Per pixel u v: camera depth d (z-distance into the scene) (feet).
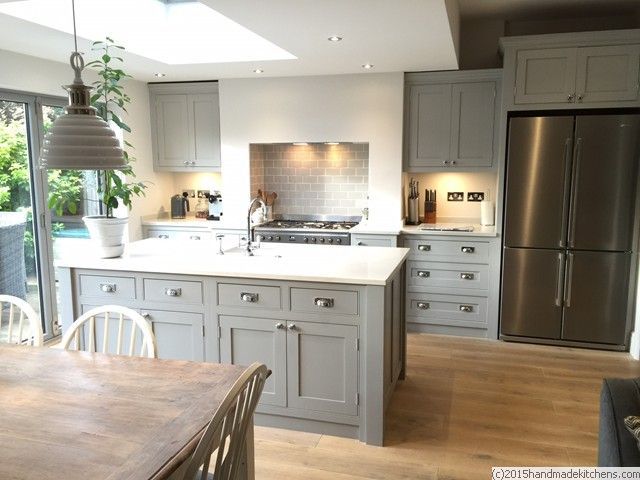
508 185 14.23
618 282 13.82
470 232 14.97
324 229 16.15
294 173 18.39
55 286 14.89
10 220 13.55
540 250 14.21
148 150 18.29
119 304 10.50
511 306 14.69
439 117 15.70
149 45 13.84
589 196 13.66
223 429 4.64
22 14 10.26
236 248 12.05
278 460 8.99
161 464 4.34
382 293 9.00
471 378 12.32
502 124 14.30
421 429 9.98
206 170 18.15
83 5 11.64
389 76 15.69
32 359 6.64
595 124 13.37
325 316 9.39
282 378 9.81
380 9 9.43
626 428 5.74
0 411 5.26
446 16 9.87
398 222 16.26
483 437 9.69
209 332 10.06
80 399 5.53
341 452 9.23
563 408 10.82
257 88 16.87
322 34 11.21
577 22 15.66
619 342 14.03
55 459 4.41
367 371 9.30
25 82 13.44
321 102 16.37
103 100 16.12
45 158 6.91
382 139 16.03
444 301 15.48
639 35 13.06
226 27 14.10
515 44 13.87
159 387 5.83
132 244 12.57
